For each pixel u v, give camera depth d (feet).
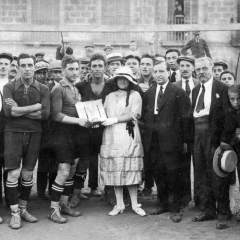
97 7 77.87
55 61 25.93
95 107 22.21
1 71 24.09
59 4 78.38
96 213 22.63
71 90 22.36
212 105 21.18
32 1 78.69
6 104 20.30
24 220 21.44
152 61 26.25
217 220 21.38
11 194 20.62
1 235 19.65
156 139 21.99
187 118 21.85
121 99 22.45
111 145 21.95
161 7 76.95
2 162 23.06
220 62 30.86
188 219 21.63
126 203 23.91
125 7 77.36
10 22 79.10
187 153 22.88
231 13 75.05
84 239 19.30
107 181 21.99
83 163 23.15
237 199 25.14
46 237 19.49
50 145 21.70
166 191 22.38
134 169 21.86
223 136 20.65
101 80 23.66
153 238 19.33
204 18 75.46
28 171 21.06
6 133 20.68
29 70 20.49
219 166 20.31
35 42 74.13
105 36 74.02
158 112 21.88
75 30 31.09
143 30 29.09
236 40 67.00
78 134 22.29
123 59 27.37
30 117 20.74
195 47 38.27
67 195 22.41
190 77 25.11
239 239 19.01
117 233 19.94
